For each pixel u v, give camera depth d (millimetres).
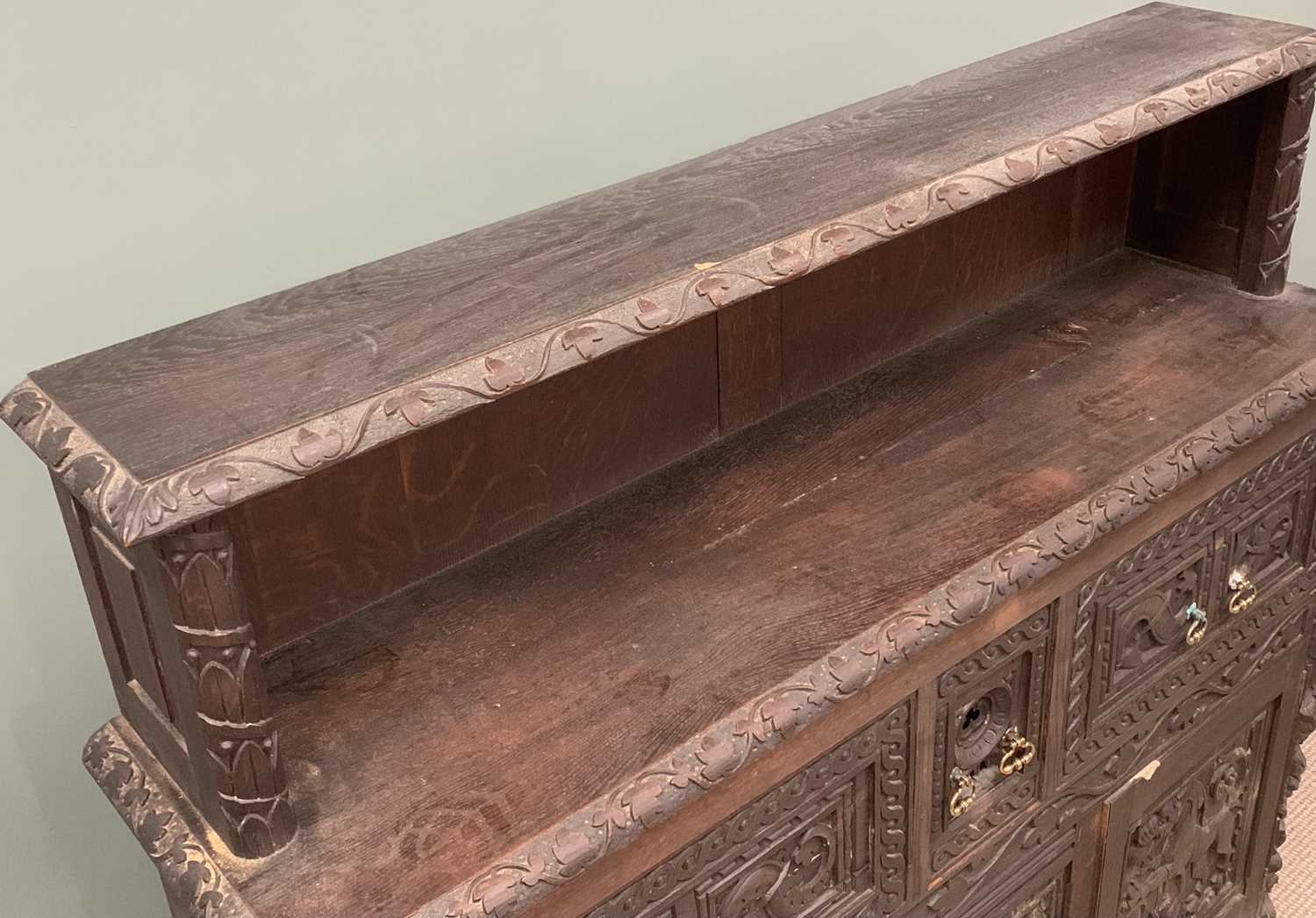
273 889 945
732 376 1375
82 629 1324
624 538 1268
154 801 1053
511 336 981
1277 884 2010
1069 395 1430
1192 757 1583
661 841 1041
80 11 1112
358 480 1146
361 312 1041
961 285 1549
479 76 1354
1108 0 1920
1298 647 1694
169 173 1206
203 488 838
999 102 1330
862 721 1150
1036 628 1272
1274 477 1494
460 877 944
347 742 1060
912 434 1385
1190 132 1588
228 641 891
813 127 1326
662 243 1105
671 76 1502
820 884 1205
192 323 1057
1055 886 1479
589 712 1073
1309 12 2256
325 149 1283
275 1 1200
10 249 1153
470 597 1204
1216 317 1555
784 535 1254
